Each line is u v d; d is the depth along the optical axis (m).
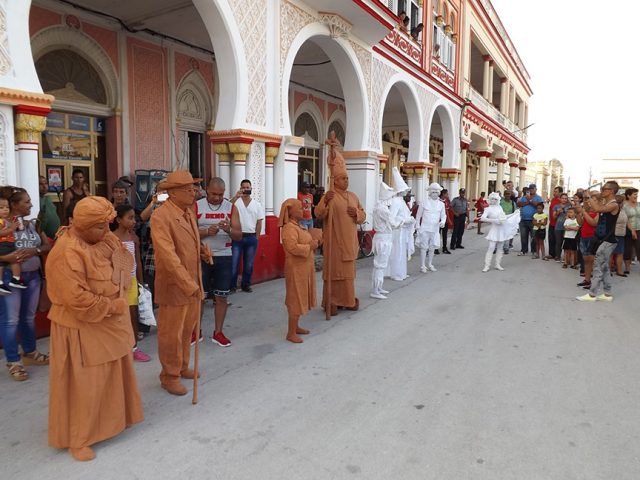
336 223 6.19
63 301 2.73
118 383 3.02
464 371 4.41
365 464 2.88
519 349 5.04
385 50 11.76
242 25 7.03
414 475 2.78
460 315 6.41
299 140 8.16
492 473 2.81
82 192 6.82
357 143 10.98
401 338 5.37
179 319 3.73
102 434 2.96
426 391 3.96
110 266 2.99
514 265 11.01
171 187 3.67
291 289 5.08
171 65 9.34
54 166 7.80
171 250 3.58
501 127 25.11
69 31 7.52
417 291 7.92
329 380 4.16
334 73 12.80
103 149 8.55
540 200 12.27
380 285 7.30
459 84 18.38
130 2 7.50
